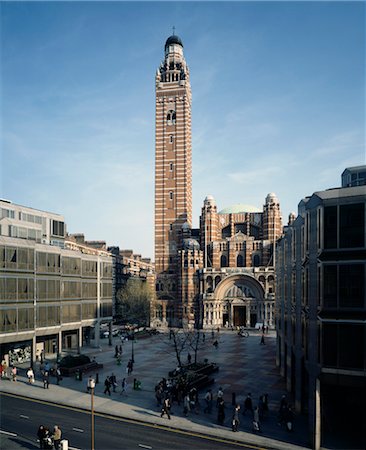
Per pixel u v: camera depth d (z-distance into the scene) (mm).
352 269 28578
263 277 110562
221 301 112750
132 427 32906
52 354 66125
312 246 31125
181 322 115688
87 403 38812
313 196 31281
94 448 28453
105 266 77438
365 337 27812
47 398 40344
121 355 65625
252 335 95375
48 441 27891
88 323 71500
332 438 30359
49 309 60719
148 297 114812
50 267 61531
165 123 131750
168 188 129375
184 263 116938
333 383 28594
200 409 37594
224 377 51031
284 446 29141
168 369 55094
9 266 52406
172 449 28500
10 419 34375
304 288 34219
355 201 28906
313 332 30172
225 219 126812
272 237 118375
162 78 135750
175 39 137625
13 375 47281
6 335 51594
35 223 62906
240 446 29234
